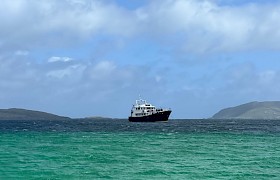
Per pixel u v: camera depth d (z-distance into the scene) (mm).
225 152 63312
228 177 38219
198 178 37406
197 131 143500
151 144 79250
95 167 43688
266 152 63750
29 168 42219
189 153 61281
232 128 176625
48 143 78812
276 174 40375
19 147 69000
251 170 42969
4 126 189875
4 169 41406
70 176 37406
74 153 58969
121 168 43188
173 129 159875
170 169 42969
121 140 90750
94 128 165375
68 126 192375
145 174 39281
